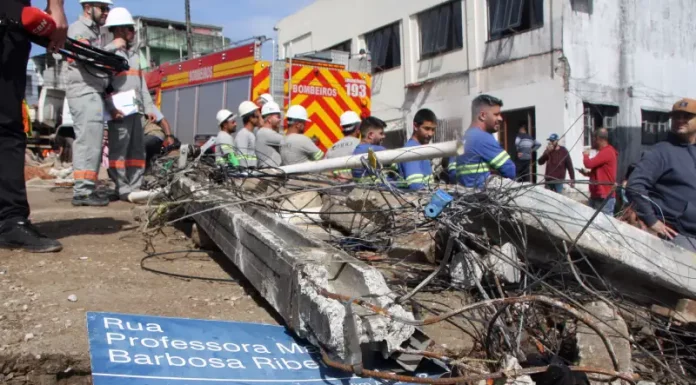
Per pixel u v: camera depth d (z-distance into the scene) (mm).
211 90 11234
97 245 4484
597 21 15992
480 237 3631
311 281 2582
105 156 11781
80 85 6289
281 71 9961
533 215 3533
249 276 3406
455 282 3742
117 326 2664
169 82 13359
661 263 3748
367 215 4578
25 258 3812
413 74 20250
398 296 2748
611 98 16297
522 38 16359
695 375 3330
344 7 23438
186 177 5605
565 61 15383
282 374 2480
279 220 3861
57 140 14250
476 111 4820
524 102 16328
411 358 2525
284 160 7695
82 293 3301
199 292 3539
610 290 3623
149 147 8180
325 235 4625
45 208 6207
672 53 17719
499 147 4602
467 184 4680
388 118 21156
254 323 2953
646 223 4336
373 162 4383
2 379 2443
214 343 2668
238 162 7668
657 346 3510
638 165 4527
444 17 19047
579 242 3594
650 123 17422
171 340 2613
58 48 3986
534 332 3191
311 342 2588
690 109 4336
